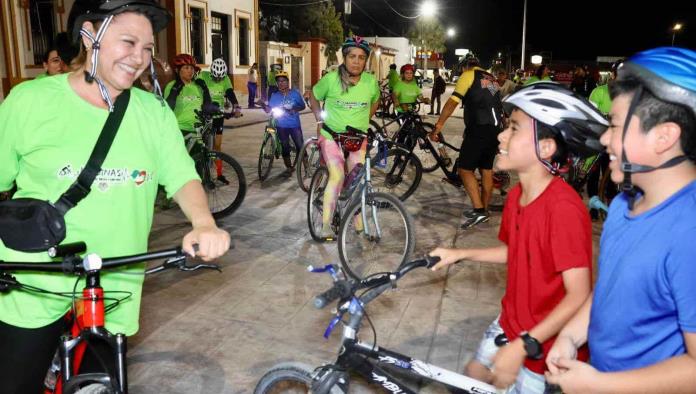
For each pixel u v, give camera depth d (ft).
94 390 6.24
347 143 17.69
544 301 6.68
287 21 117.29
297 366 7.80
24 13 49.60
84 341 6.68
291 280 15.65
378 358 7.27
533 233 6.61
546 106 6.40
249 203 23.97
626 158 4.68
